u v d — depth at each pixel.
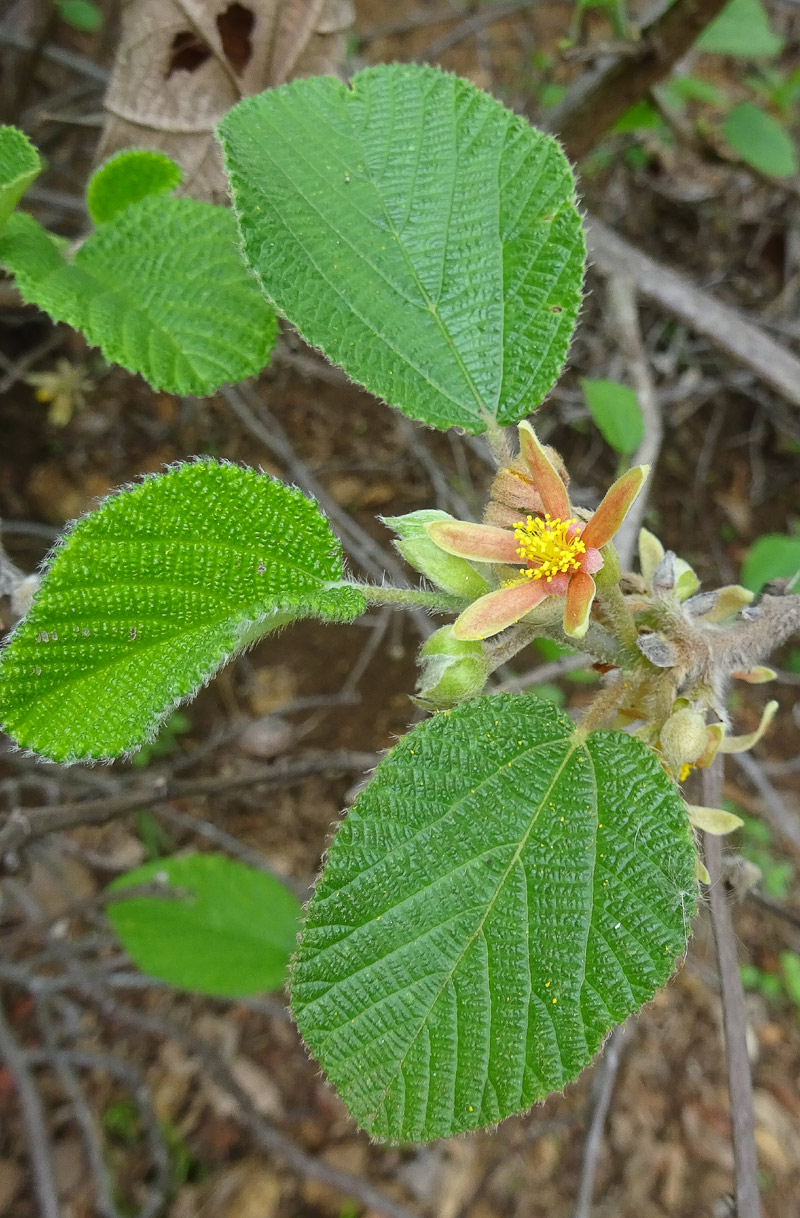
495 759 0.19
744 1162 0.23
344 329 0.22
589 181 0.67
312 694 0.65
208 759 0.62
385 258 0.22
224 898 0.34
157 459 0.64
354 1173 0.56
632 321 0.42
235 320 0.25
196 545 0.18
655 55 0.38
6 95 0.56
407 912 0.19
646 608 0.21
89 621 0.18
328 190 0.22
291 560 0.19
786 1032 0.64
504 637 0.21
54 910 0.56
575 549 0.20
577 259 0.22
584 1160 0.35
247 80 0.29
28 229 0.25
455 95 0.23
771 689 0.70
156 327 0.24
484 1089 0.18
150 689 0.18
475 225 0.23
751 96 0.73
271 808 0.63
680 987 0.64
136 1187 0.53
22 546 0.60
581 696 0.65
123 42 0.29
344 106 0.23
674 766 0.20
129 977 0.49
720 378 0.71
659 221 0.71
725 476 0.74
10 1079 0.54
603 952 0.19
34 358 0.53
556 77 0.71
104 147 0.30
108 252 0.25
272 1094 0.57
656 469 0.73
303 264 0.22
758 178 0.56
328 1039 0.18
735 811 0.65
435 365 0.22
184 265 0.25
